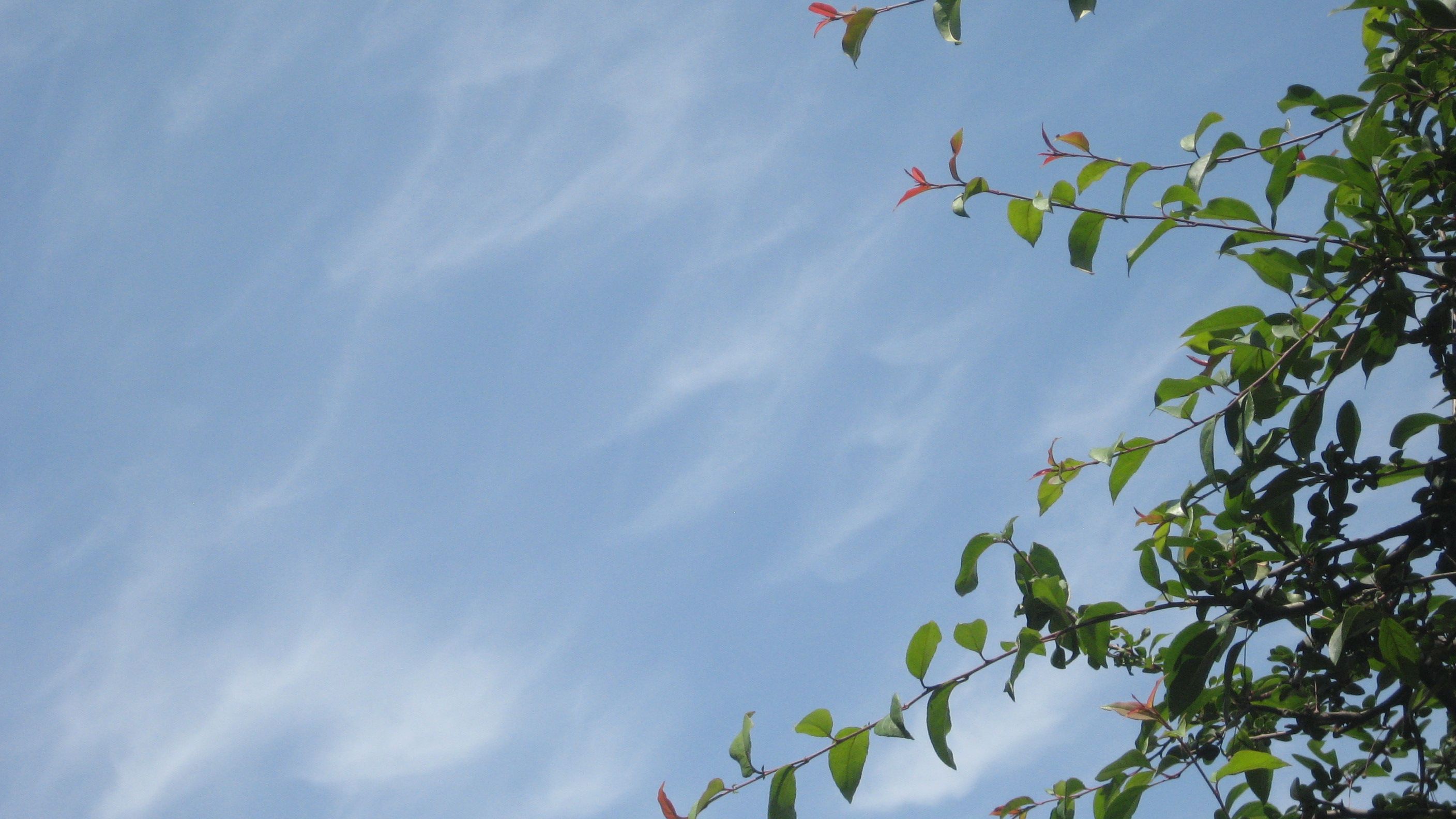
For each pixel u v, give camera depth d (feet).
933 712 8.34
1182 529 9.27
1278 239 7.93
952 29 7.68
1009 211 8.59
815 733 8.34
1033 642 8.21
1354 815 8.63
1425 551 8.58
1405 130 9.04
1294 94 8.36
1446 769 9.47
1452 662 8.55
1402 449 8.34
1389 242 7.78
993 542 9.12
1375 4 8.19
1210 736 9.64
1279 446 8.17
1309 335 7.80
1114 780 9.17
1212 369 8.38
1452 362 8.20
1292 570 8.73
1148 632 10.84
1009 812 9.75
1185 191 8.07
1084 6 7.26
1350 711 9.37
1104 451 8.75
